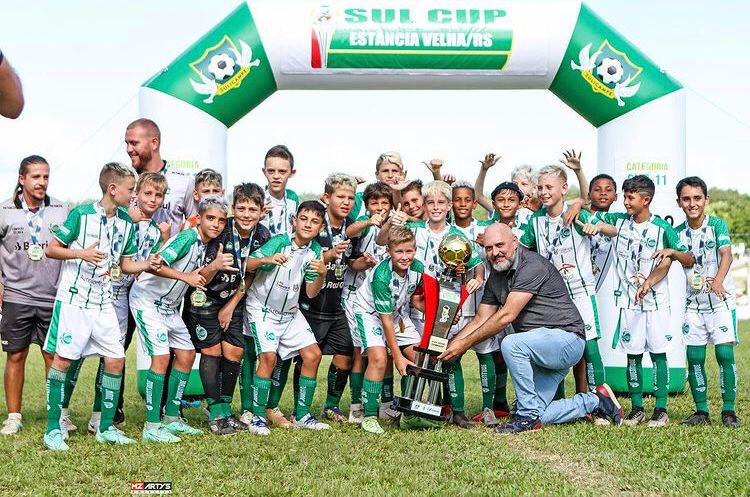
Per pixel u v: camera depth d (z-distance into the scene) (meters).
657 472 5.05
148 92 8.28
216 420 6.43
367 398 6.56
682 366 8.52
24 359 6.62
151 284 6.15
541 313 6.57
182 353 6.35
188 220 6.54
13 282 6.55
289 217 7.46
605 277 8.14
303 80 8.49
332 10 8.34
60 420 6.29
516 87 8.73
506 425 6.40
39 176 6.51
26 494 4.70
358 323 6.67
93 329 5.92
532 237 7.29
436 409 6.41
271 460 5.44
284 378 6.89
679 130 8.63
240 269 6.36
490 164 7.98
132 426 6.66
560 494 4.58
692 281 6.66
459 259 6.45
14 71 2.73
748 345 13.12
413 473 5.05
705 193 6.88
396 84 8.55
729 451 5.53
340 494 4.58
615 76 8.51
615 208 8.66
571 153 7.71
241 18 8.37
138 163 7.00
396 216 6.57
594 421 6.70
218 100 8.31
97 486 4.86
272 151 7.32
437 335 6.49
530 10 8.47
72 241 5.87
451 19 8.36
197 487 4.81
